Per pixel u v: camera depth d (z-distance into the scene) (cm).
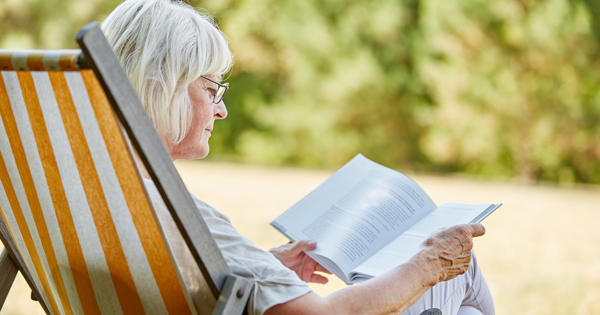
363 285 138
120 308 146
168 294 138
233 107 1723
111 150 124
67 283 150
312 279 193
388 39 1653
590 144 1603
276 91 1711
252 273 133
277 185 1160
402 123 1675
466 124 1616
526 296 438
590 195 1311
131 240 134
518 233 758
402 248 174
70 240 141
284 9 1675
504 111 1605
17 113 130
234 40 1683
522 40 1576
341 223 189
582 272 533
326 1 1667
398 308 140
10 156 139
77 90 119
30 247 155
